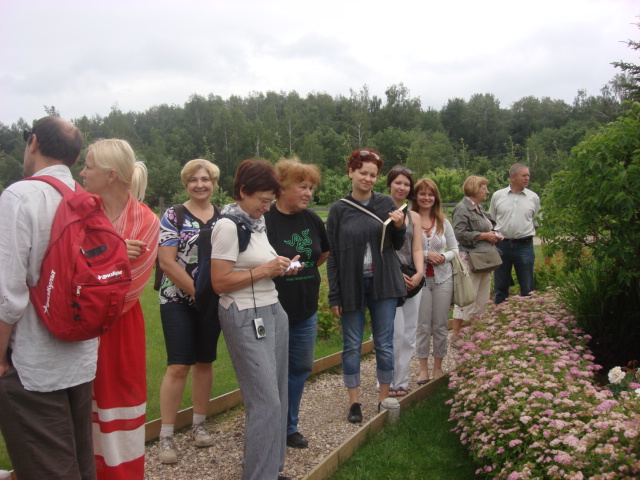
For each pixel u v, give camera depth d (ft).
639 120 14.70
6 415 7.19
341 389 16.87
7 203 7.13
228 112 234.38
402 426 13.47
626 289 16.14
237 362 9.75
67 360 7.54
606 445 7.92
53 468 7.39
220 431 13.47
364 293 13.78
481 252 19.99
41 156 7.94
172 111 322.34
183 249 12.16
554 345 13.42
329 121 304.71
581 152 14.96
